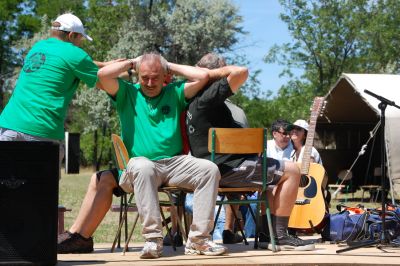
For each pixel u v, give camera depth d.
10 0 48.72
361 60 38.22
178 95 6.02
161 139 5.85
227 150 5.89
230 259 5.55
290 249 6.12
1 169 4.93
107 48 44.84
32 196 4.96
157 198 5.65
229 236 7.02
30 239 4.95
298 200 7.52
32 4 50.06
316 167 7.71
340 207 7.70
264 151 6.01
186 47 39.66
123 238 10.20
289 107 41.00
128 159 5.80
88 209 6.12
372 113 20.38
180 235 6.77
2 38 49.09
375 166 21.08
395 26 37.03
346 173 18.48
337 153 21.05
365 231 6.93
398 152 16.39
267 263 5.33
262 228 6.36
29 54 6.23
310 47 38.44
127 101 6.03
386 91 17.12
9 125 6.05
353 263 5.41
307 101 39.91
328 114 20.38
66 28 6.27
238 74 5.86
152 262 5.39
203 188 5.71
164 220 6.12
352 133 21.17
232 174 5.95
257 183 6.01
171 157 5.80
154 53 5.95
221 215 8.04
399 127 16.45
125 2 43.47
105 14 44.72
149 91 5.93
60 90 6.09
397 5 36.91
